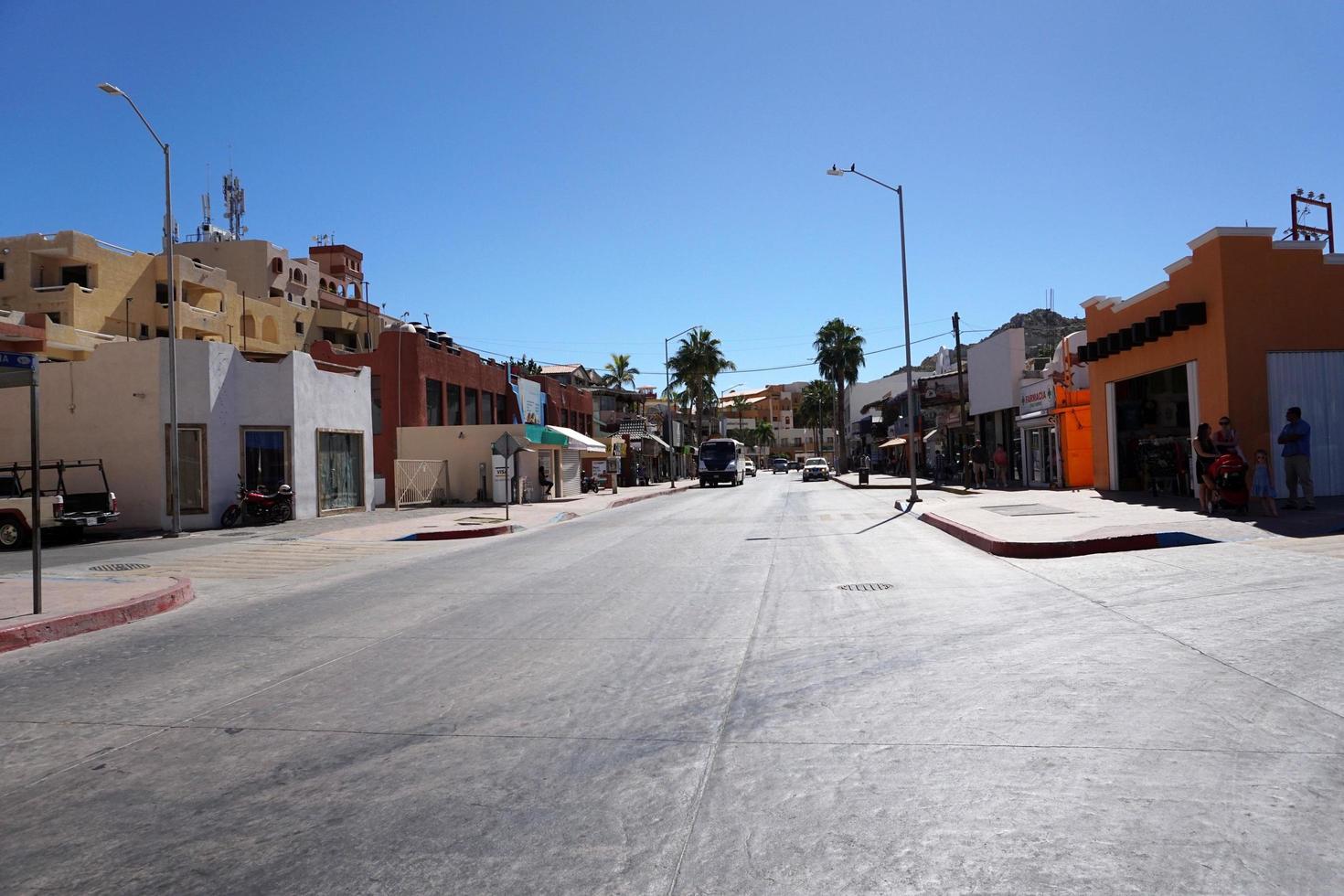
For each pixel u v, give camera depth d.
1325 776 3.98
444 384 39.97
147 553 17.28
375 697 5.98
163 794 4.28
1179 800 3.79
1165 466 20.27
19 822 3.98
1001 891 3.07
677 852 3.47
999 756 4.40
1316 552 10.66
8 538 18.56
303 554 16.92
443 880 3.30
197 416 22.84
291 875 3.37
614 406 78.50
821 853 3.41
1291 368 17.12
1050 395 29.38
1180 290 18.84
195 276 46.25
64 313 39.72
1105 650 6.49
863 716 5.16
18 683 6.77
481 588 11.35
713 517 24.58
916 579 10.74
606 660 6.87
